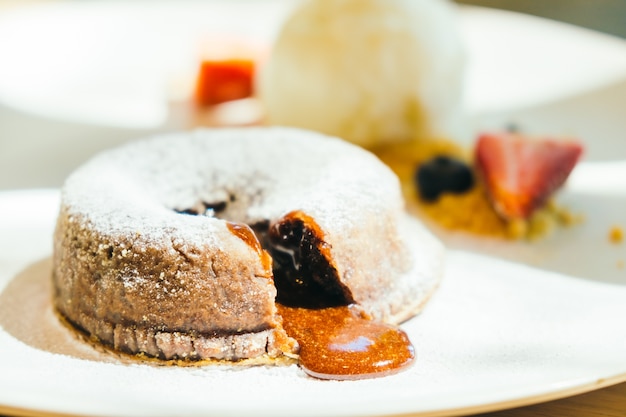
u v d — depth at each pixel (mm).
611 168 370
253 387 275
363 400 262
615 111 396
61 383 272
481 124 399
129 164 315
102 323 289
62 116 412
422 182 360
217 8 487
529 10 521
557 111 402
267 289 286
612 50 422
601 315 300
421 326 299
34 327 297
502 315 303
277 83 381
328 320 291
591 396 282
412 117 379
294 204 297
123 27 471
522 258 333
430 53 376
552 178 350
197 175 314
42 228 338
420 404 261
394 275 304
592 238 341
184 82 439
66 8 480
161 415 259
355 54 373
